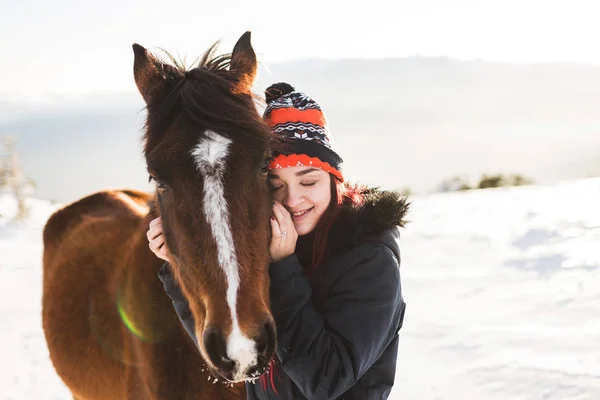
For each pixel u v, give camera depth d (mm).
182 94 1650
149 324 2086
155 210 2051
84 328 2594
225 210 1538
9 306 7520
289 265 1716
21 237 13500
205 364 2035
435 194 18062
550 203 12844
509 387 3916
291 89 1970
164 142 1604
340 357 1675
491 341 4836
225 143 1573
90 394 2643
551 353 4461
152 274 2107
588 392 3727
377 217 1809
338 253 1811
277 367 1897
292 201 1774
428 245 9383
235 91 1699
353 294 1758
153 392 2078
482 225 10844
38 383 4844
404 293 6605
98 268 2699
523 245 8773
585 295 5957
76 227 3266
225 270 1521
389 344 1955
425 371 4324
